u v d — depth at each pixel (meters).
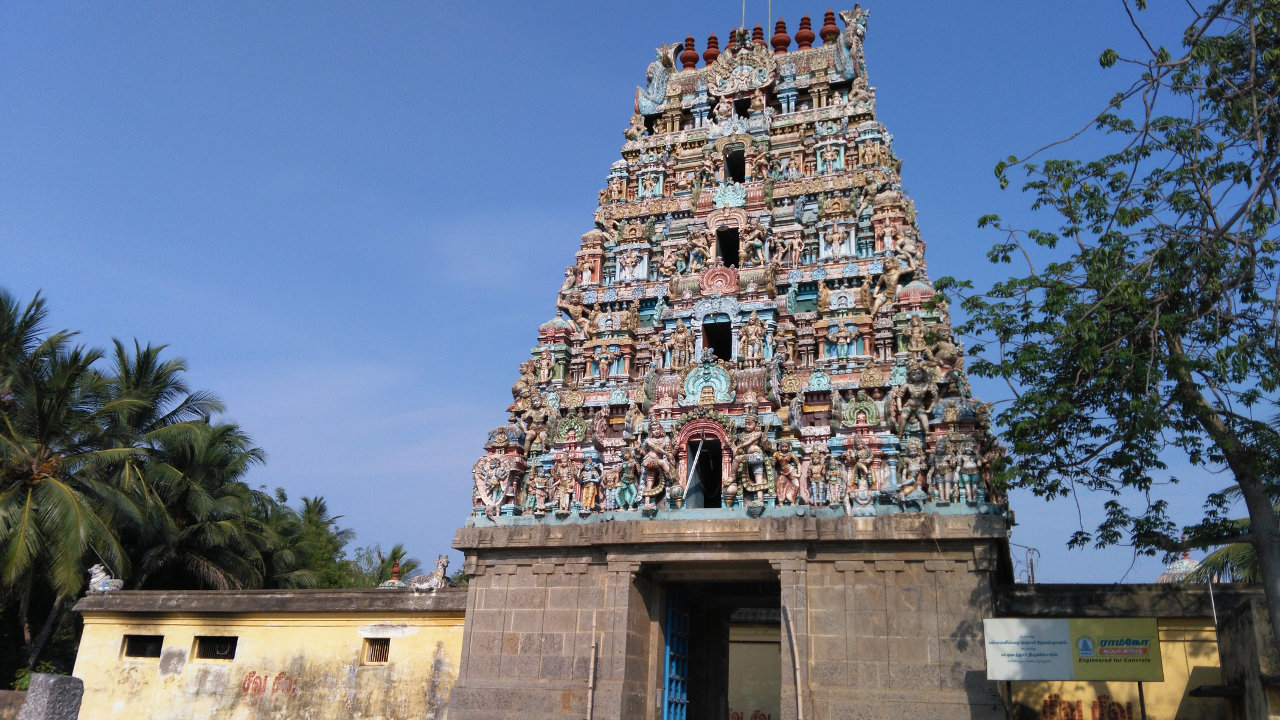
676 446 27.69
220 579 43.41
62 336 40.28
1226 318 19.08
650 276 34.28
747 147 35.47
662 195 36.12
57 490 34.06
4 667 40.94
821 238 32.41
